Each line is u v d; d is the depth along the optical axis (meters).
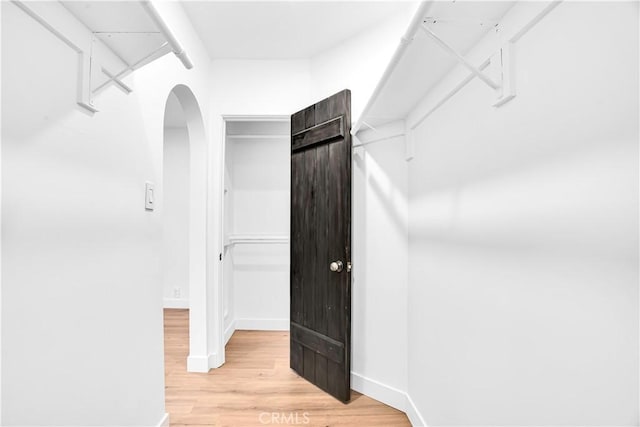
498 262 0.94
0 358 0.71
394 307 1.84
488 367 0.99
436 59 1.14
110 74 1.08
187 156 3.88
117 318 1.14
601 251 0.61
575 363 0.67
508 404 0.89
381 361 1.90
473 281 1.08
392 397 1.82
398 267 1.83
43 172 0.82
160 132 1.52
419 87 1.39
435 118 1.40
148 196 1.38
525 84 0.82
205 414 1.73
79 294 0.94
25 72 0.76
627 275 0.56
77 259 0.94
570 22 0.67
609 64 0.58
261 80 2.39
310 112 2.13
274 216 3.24
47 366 0.83
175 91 1.92
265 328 3.18
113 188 1.12
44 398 0.82
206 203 2.26
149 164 1.40
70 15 0.89
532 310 0.80
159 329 1.47
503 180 0.91
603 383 0.61
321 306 2.02
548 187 0.74
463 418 1.15
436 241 1.39
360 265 2.02
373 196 1.96
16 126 0.74
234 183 3.23
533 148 0.79
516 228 0.85
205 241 2.24
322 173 2.04
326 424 1.65
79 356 0.94
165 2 1.63
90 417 0.99
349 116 1.87
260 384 2.07
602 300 0.61
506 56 0.87
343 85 2.15
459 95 1.18
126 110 1.22
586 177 0.64
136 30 0.97
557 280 0.72
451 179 1.25
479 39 1.01
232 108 2.37
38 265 0.80
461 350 1.17
